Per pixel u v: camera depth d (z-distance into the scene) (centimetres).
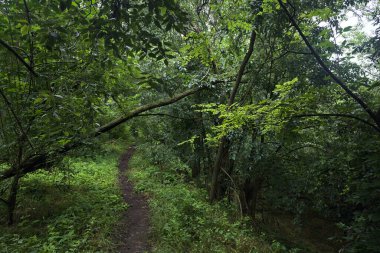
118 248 647
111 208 868
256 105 593
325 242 1095
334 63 809
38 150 710
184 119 1170
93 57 559
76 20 395
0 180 755
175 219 774
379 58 648
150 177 1366
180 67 1056
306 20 799
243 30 887
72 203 880
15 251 561
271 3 680
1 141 717
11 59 609
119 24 374
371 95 646
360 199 523
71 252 566
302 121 721
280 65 934
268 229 1035
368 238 502
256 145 945
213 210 916
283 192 958
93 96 579
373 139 554
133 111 946
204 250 634
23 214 795
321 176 870
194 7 984
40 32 391
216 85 1097
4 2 482
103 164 1583
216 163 1066
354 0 713
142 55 438
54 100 471
